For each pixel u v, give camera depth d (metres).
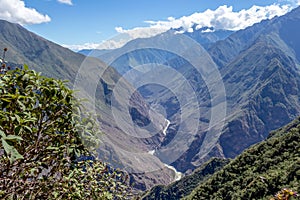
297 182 21.80
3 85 2.54
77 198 3.19
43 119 2.98
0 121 2.42
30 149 2.86
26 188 2.89
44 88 2.88
